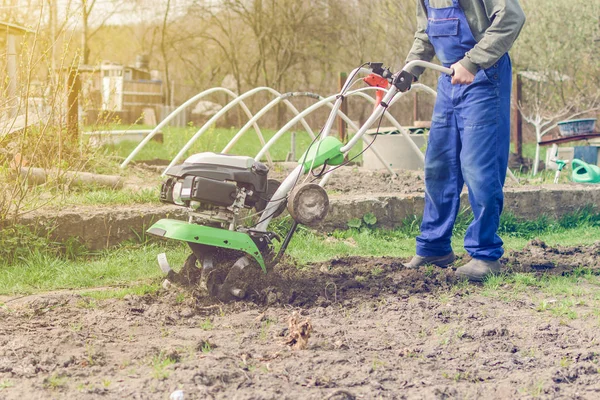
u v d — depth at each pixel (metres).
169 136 20.03
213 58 41.03
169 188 4.80
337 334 4.07
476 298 5.02
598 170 10.29
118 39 45.59
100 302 4.64
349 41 36.31
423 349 3.83
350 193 8.54
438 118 5.70
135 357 3.56
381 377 3.38
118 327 4.10
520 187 9.12
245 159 4.71
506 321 4.42
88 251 6.25
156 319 4.30
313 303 4.76
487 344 3.93
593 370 3.53
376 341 3.96
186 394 3.06
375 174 10.16
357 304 4.76
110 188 7.98
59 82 7.06
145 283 5.26
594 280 5.65
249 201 4.79
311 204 4.84
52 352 3.62
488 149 5.41
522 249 6.99
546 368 3.58
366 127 5.14
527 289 5.28
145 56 38.56
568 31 21.27
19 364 3.42
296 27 37.31
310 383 3.27
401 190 8.93
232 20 39.75
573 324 4.37
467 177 5.48
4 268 5.65
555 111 21.34
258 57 39.59
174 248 6.45
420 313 4.56
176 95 43.09
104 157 9.77
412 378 3.39
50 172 7.38
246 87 40.88
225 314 4.47
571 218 8.80
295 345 3.77
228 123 39.56
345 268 5.70
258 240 4.87
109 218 6.33
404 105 28.34
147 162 12.30
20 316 4.28
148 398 3.05
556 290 5.25
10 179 6.47
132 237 6.41
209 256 4.82
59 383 3.19
